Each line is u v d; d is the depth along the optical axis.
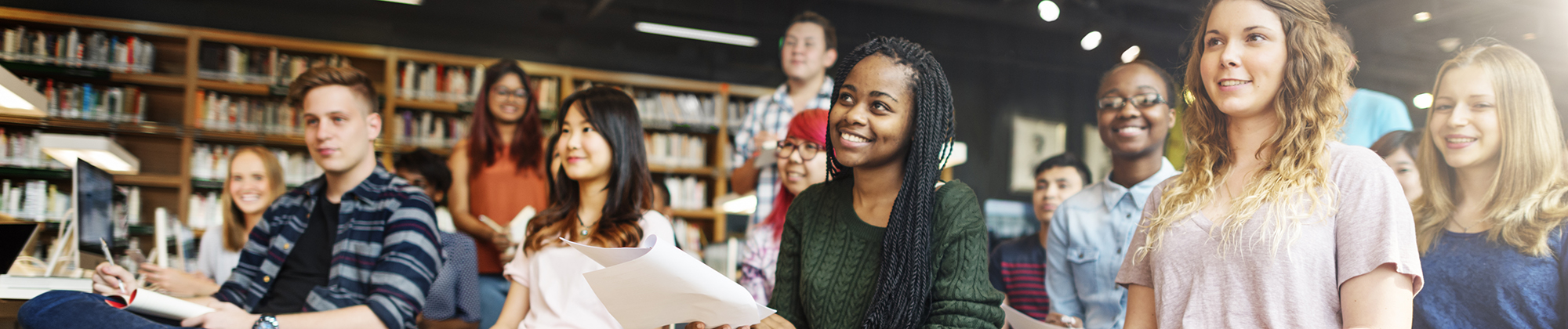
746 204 4.83
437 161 3.87
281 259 2.26
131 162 4.32
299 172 5.84
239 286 2.26
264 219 2.35
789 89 4.49
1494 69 2.03
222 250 3.76
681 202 6.75
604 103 2.02
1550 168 1.93
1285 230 1.31
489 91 4.48
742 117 7.06
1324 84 1.39
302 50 6.12
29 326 1.27
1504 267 1.94
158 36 5.86
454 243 2.93
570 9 6.82
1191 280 1.42
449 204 4.42
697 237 6.62
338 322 1.95
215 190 5.78
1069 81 7.57
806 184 2.75
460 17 6.64
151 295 1.56
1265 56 1.44
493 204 4.37
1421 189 2.16
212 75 5.82
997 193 7.53
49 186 5.46
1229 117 1.50
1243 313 1.33
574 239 1.95
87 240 2.47
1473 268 1.99
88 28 5.71
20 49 5.49
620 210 1.98
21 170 5.36
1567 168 1.92
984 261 1.32
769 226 2.84
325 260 2.27
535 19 6.79
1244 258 1.34
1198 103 1.57
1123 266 1.62
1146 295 1.56
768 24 7.12
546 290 1.90
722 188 6.86
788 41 4.41
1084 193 2.92
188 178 5.70
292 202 2.35
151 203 5.68
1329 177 1.33
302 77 2.36
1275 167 1.39
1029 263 3.20
